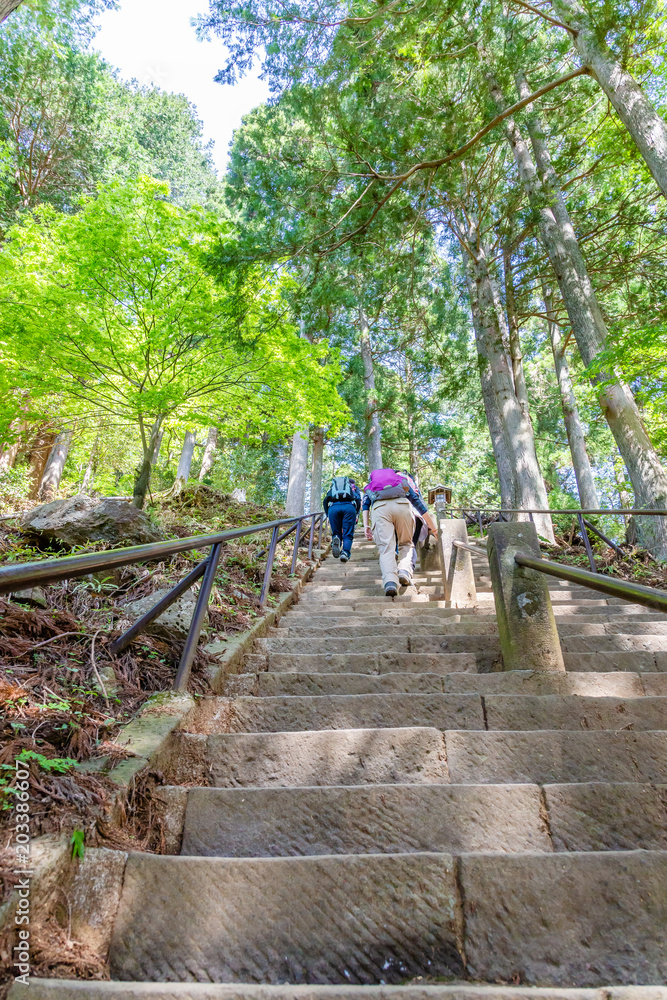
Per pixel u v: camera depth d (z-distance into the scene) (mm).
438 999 1110
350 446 23422
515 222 11523
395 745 2150
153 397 7426
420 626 4109
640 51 8461
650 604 1435
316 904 1388
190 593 3629
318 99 7293
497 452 13961
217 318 7539
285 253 7449
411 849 1712
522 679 2770
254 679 2908
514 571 3049
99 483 16672
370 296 9461
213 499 11883
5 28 13273
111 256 6941
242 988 1127
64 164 15422
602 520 19906
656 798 1821
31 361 7531
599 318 9516
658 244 12008
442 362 13977
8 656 2215
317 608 5469
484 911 1391
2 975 1090
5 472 12000
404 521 4520
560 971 1312
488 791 1812
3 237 12633
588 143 11148
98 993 1090
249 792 1790
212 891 1392
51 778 1556
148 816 1698
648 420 10508
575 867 1458
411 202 8953
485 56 8359
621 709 2441
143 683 2500
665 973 1309
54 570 1363
